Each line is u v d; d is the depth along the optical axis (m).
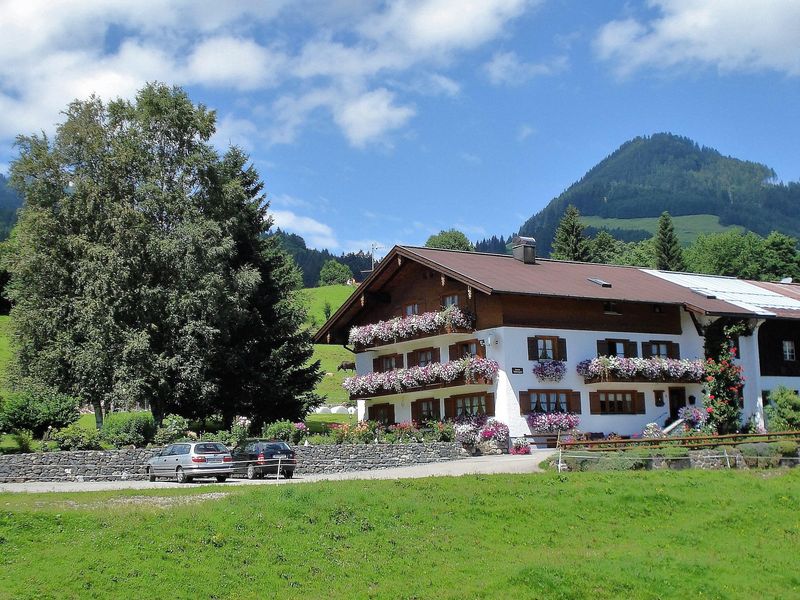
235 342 54.88
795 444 36.62
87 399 52.16
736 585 21.34
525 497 28.06
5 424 39.59
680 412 48.50
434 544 23.36
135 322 51.91
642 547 24.28
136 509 23.70
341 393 79.50
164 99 55.06
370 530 23.84
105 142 54.53
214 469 34.38
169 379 51.84
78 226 53.62
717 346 49.84
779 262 107.88
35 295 52.91
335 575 20.83
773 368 52.16
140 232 51.28
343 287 155.50
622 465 33.59
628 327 49.75
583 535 25.30
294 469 37.12
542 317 46.78
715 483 31.12
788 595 20.95
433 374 46.88
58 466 35.06
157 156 55.25
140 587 19.08
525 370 45.66
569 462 34.06
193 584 19.55
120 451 36.34
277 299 56.62
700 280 59.03
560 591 20.28
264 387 53.44
